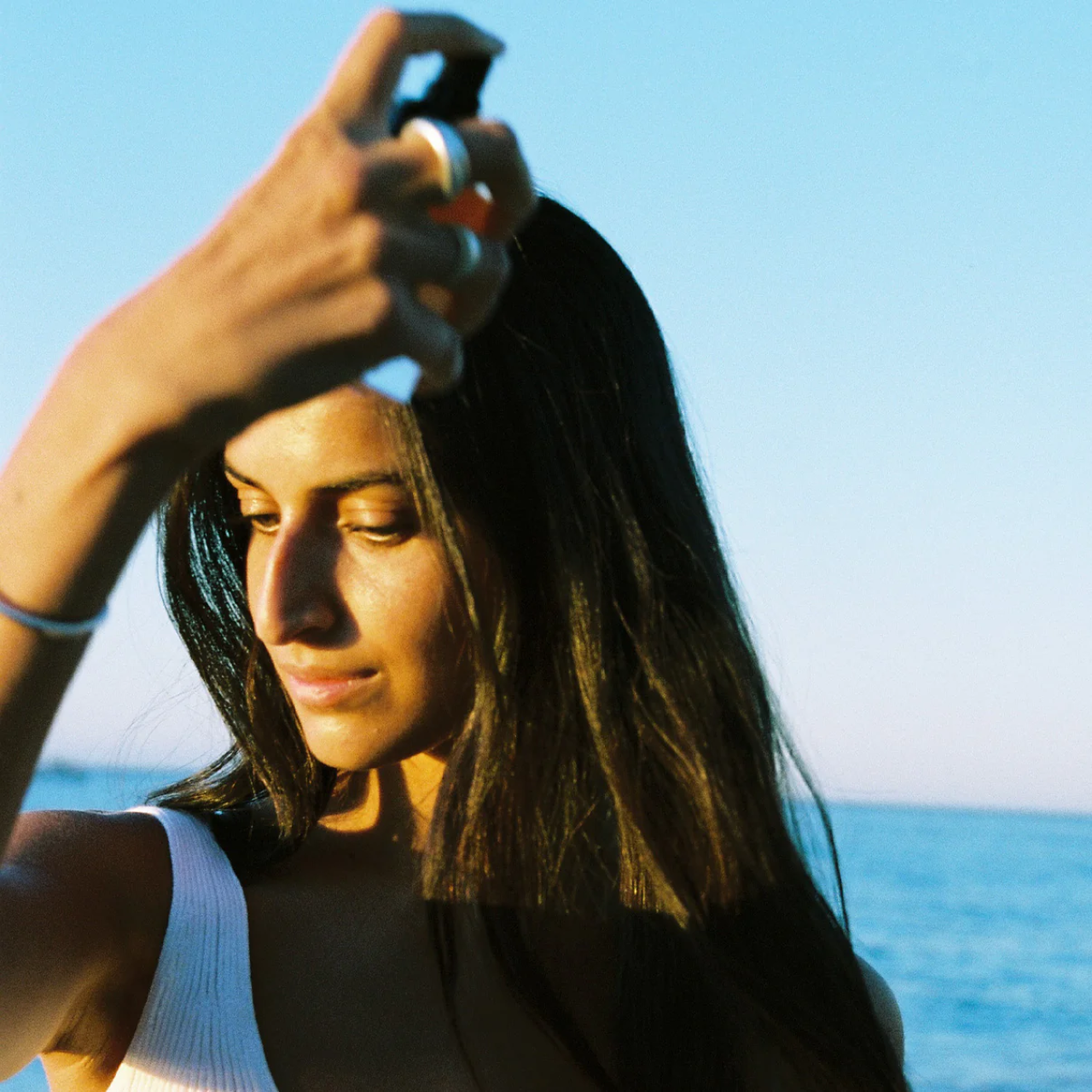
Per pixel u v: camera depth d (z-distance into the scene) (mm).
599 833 1594
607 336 1566
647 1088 1493
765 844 1604
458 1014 1445
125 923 1367
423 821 1577
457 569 1320
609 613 1512
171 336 659
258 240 644
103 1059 1365
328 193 632
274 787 1563
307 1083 1360
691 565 1616
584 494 1472
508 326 1449
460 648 1376
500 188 725
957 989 26875
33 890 1269
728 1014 1551
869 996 1700
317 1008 1408
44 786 42344
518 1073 1438
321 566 1320
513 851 1476
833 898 1762
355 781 1609
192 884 1438
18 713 756
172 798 1661
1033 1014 24688
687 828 1530
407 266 653
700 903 1559
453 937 1469
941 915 36125
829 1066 1593
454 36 708
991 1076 20547
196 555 1643
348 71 655
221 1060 1340
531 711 1462
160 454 704
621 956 1541
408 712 1366
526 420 1436
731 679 1613
